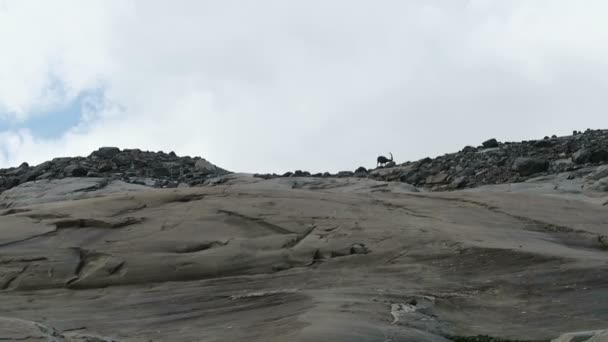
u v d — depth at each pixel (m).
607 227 16.62
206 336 9.84
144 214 16.61
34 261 14.62
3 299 13.34
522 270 13.34
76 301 13.09
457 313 11.34
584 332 8.88
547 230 16.56
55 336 8.77
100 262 14.60
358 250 14.88
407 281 13.16
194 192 17.97
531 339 9.91
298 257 14.76
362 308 10.74
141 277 14.22
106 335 10.21
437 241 14.93
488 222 16.88
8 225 16.02
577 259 13.46
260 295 12.32
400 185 23.42
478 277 13.25
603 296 11.79
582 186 23.58
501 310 11.54
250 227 16.02
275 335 9.26
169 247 15.09
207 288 13.49
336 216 16.52
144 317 11.65
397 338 9.18
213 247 15.18
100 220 15.99
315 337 8.78
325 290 12.41
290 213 16.61
